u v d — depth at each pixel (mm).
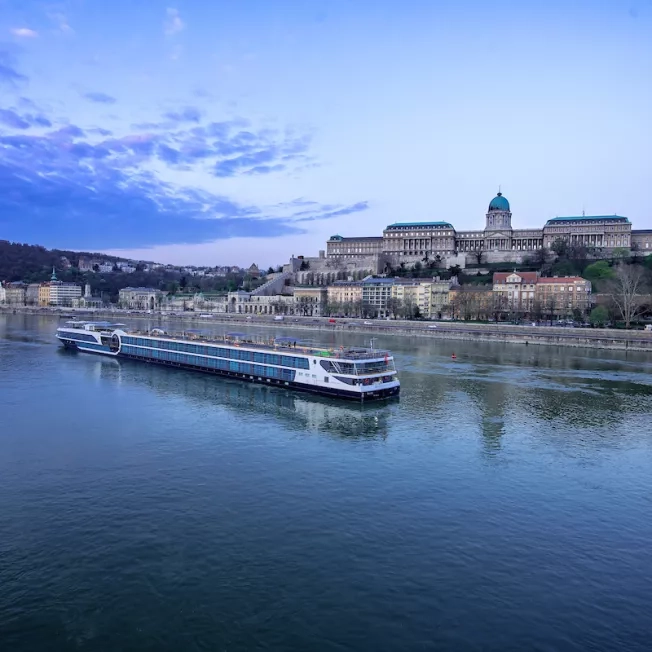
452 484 68125
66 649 38812
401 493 65125
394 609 43562
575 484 68875
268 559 50094
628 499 64750
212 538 53656
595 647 39844
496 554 51938
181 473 70188
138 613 42625
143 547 51875
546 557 51688
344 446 82375
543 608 44125
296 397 115750
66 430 88375
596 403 110250
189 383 130625
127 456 76312
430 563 50094
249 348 135375
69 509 59625
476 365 159250
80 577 47031
